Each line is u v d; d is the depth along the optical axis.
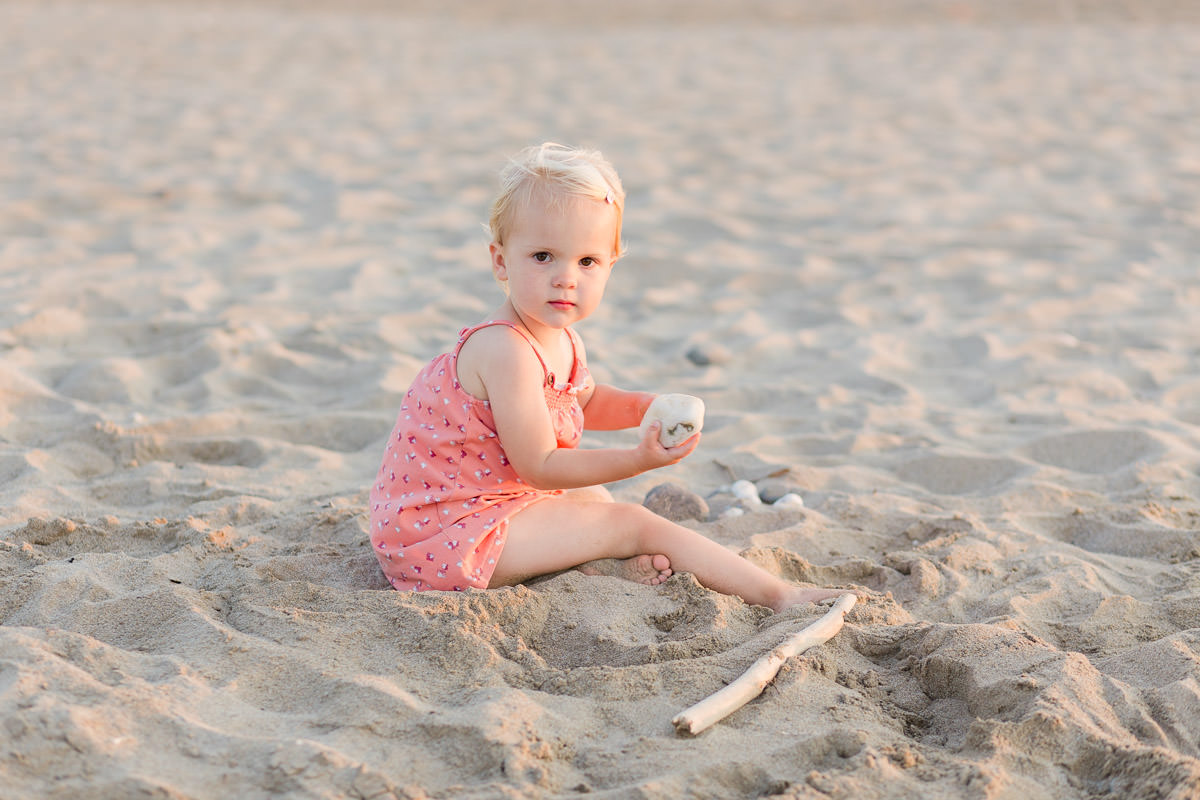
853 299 5.83
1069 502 3.50
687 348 5.14
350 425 4.06
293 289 5.71
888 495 3.56
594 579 2.64
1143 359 4.86
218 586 2.64
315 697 2.14
